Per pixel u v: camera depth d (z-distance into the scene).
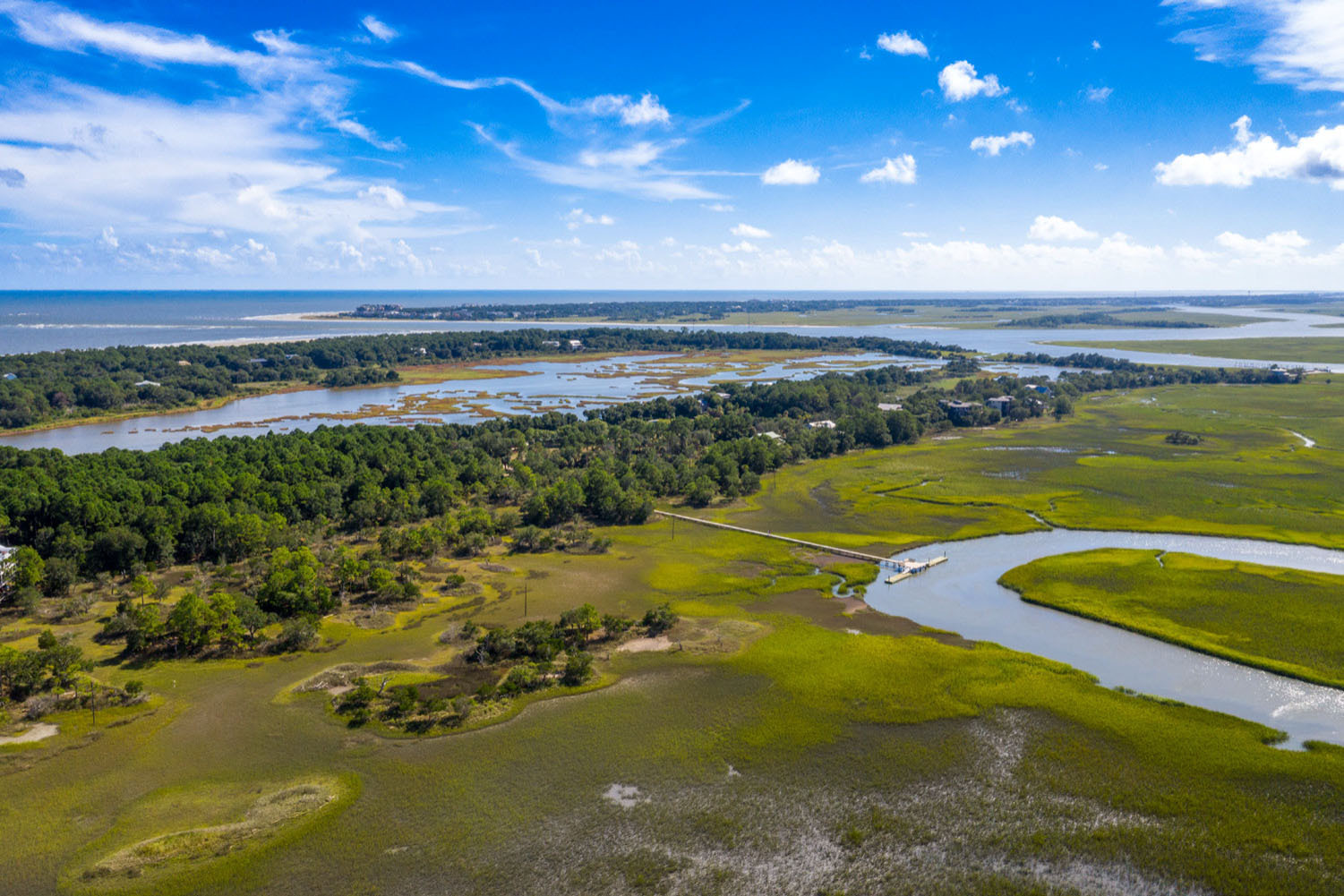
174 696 85.81
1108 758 74.94
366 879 60.44
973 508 167.38
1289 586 116.62
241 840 64.12
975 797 70.00
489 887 59.88
